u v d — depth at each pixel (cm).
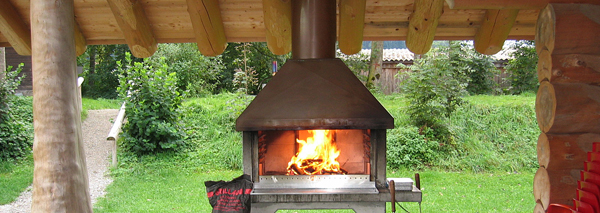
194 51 1438
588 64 356
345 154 429
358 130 429
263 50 1579
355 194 391
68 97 364
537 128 937
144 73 880
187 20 539
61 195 356
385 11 521
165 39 568
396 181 405
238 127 392
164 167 817
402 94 1073
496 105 1020
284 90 411
